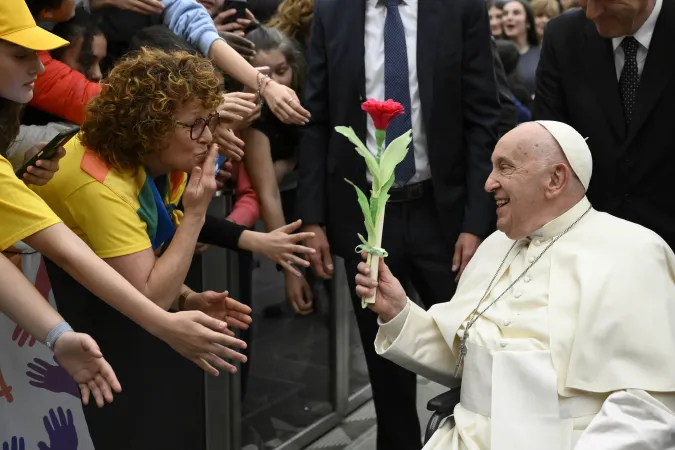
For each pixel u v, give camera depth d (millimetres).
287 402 3314
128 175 1999
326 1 2740
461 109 2717
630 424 1797
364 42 2684
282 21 3178
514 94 4316
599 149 2551
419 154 2705
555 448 1900
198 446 2730
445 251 2748
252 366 3049
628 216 2561
